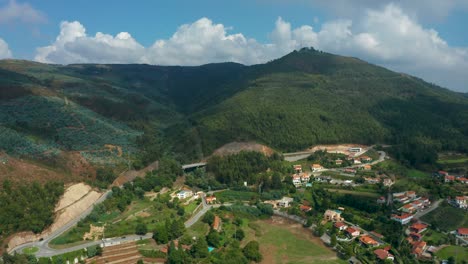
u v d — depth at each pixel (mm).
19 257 121688
